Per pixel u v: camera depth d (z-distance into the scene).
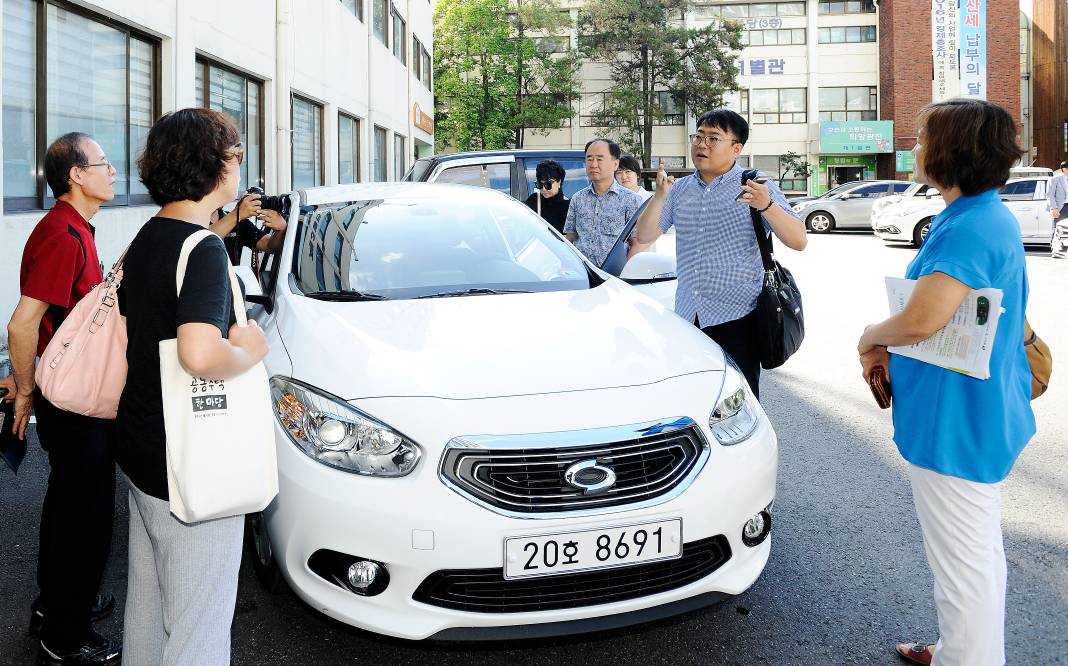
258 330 1.91
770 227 3.37
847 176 39.03
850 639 2.71
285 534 2.41
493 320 2.97
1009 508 3.77
